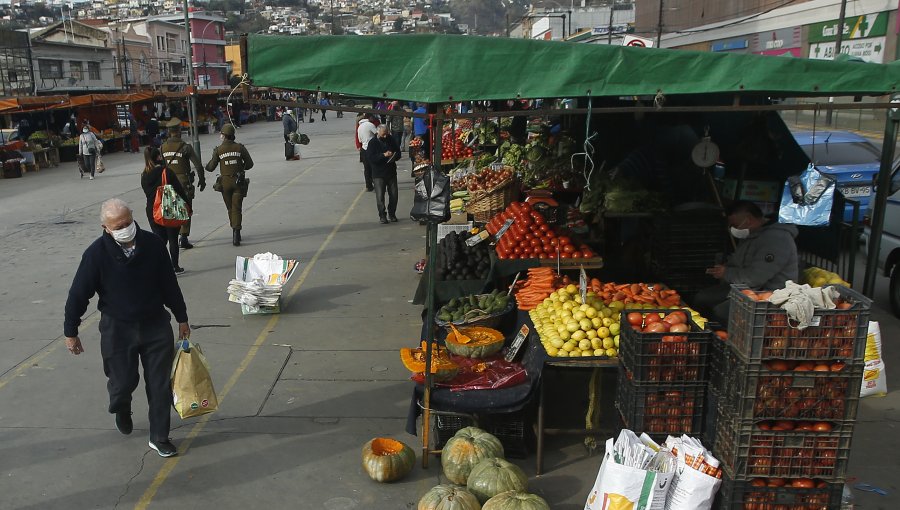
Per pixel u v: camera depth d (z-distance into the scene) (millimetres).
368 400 5809
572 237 7496
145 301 4672
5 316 8078
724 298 6270
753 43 37656
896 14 26125
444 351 5316
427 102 4273
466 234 8203
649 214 7531
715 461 3684
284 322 7754
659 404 4000
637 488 3576
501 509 3842
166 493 4473
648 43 12859
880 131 23891
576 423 5262
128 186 19672
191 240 11922
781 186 8070
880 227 7102
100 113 33906
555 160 10688
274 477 4660
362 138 16672
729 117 8438
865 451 4906
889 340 7074
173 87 62094
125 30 59688
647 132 9344
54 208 15883
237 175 11164
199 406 4832
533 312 5539
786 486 3561
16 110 24297
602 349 4754
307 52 4160
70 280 9609
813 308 3357
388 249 11141
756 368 3445
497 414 4812
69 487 4539
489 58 4230
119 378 4770
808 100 16641
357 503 4359
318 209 14859
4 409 5668
